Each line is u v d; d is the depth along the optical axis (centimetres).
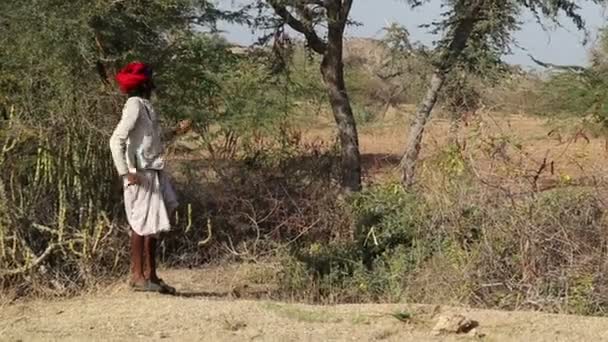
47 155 1063
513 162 1198
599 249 1098
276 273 1262
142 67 1004
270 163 1548
